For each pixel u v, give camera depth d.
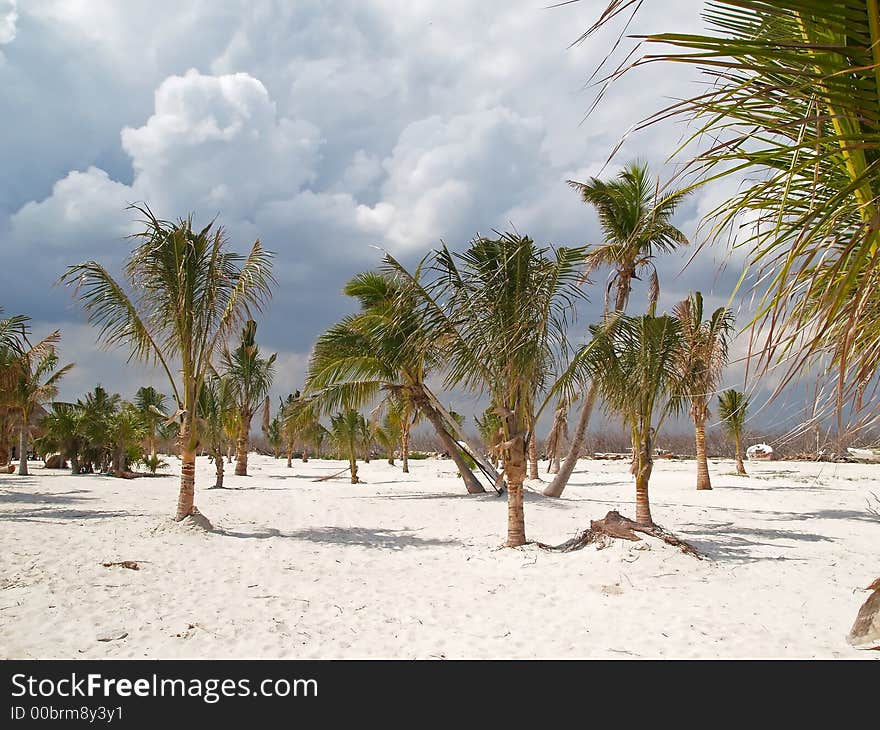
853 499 17.19
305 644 5.45
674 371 10.53
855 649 5.43
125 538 9.61
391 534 11.10
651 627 5.95
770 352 2.10
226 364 11.35
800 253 1.91
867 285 1.82
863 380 2.07
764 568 8.31
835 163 2.11
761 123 1.99
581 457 41.09
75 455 26.42
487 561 8.70
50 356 22.45
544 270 9.38
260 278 10.65
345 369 16.44
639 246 13.02
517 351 9.29
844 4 1.59
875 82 1.68
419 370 16.05
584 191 13.52
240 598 6.64
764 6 1.65
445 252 9.62
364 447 31.91
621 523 9.02
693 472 28.86
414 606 6.56
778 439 2.18
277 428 43.91
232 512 13.35
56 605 6.07
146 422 27.70
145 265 10.26
